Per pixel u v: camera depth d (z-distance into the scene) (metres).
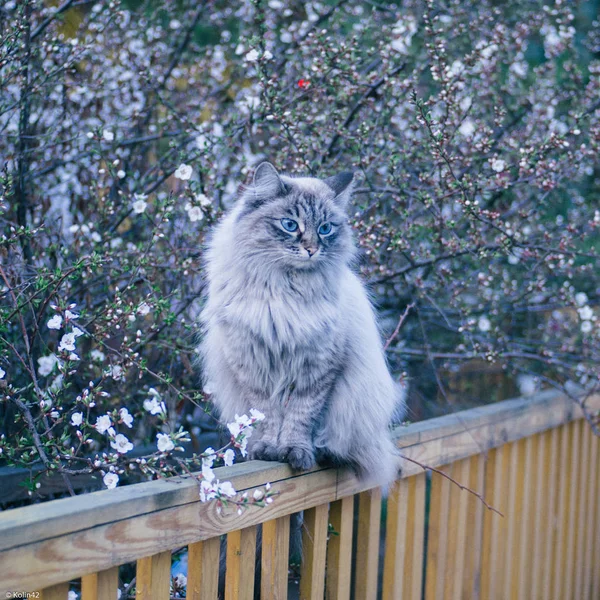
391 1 4.91
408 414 4.56
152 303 2.68
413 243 3.91
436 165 3.38
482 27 4.26
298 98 3.55
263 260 2.45
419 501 2.95
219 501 1.94
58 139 3.61
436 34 3.46
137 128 3.97
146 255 2.92
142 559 1.80
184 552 3.00
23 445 2.48
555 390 4.00
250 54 3.14
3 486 2.87
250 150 3.89
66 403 3.15
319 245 2.48
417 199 3.51
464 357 3.99
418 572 2.99
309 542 2.43
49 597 1.54
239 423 2.06
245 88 4.17
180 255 3.38
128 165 3.84
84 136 3.74
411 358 4.50
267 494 1.94
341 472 2.50
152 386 3.37
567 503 4.07
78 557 1.57
